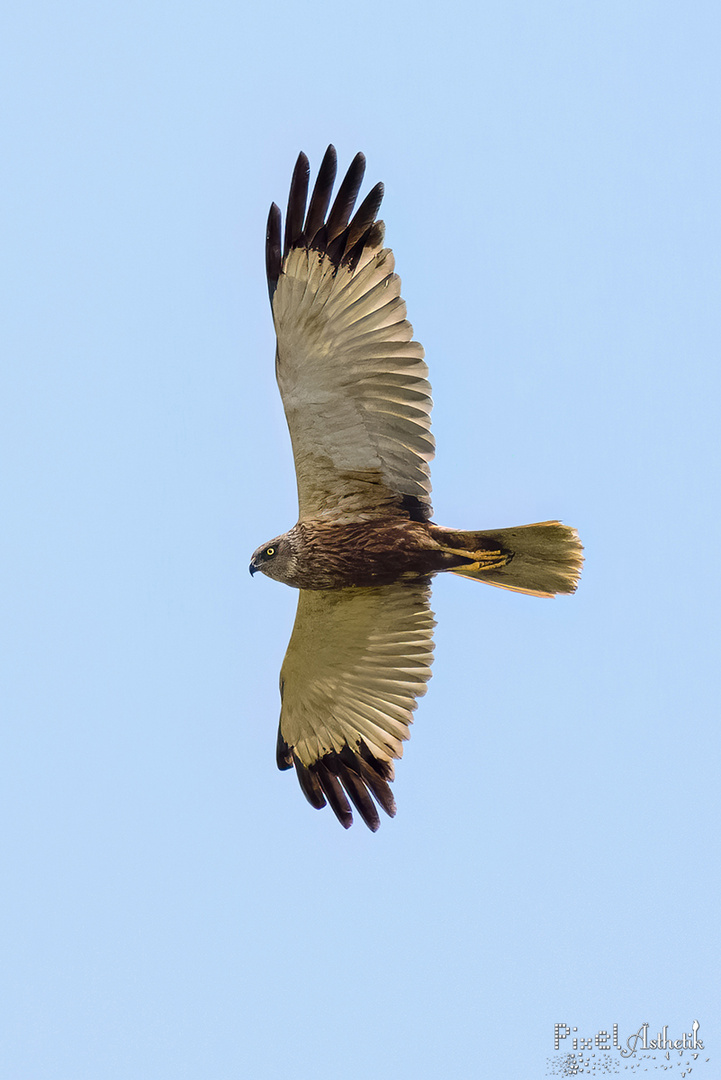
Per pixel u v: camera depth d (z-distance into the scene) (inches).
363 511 547.5
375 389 514.3
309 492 551.2
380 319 501.0
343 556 547.2
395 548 539.2
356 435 528.4
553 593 533.3
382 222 498.6
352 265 501.0
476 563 537.3
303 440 535.2
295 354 513.0
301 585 561.9
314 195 507.2
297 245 507.5
